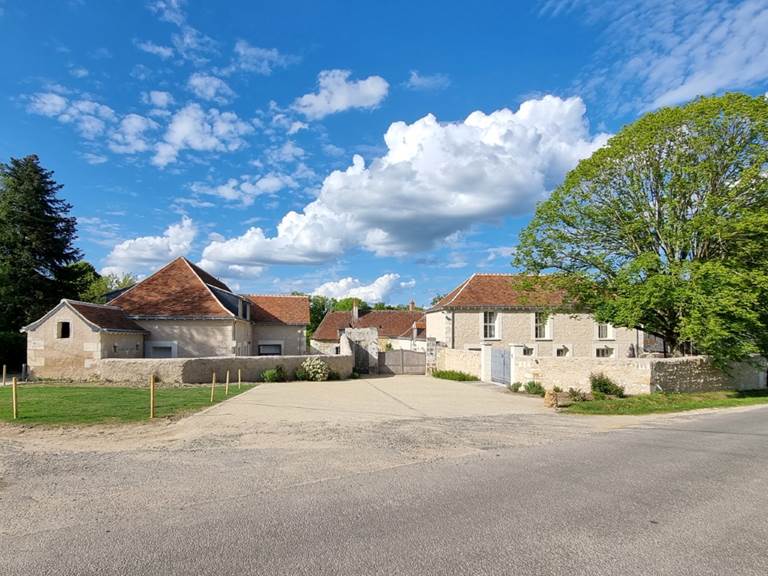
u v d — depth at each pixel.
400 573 4.19
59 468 7.80
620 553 4.64
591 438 10.62
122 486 6.84
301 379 25.47
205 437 10.32
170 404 14.57
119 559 4.46
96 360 21.86
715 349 19.22
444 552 4.63
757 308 19.56
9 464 8.03
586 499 6.27
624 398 17.28
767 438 10.57
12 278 33.31
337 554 4.57
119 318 25.06
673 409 15.60
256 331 35.19
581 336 34.34
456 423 12.43
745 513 5.78
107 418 12.16
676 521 5.50
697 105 20.53
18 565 4.36
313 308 81.62
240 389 19.95
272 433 10.80
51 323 22.06
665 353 24.05
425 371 33.75
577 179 23.81
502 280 35.66
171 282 28.89
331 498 6.30
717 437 10.71
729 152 20.39
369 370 33.81
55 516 5.65
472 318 33.69
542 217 24.62
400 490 6.66
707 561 4.48
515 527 5.28
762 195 20.17
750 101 19.69
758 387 22.73
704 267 18.80
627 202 22.83
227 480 7.15
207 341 26.78
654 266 20.41
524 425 12.28
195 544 4.80
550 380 20.53
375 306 90.19
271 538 4.96
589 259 23.64
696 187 20.53
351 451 9.12
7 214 33.62
